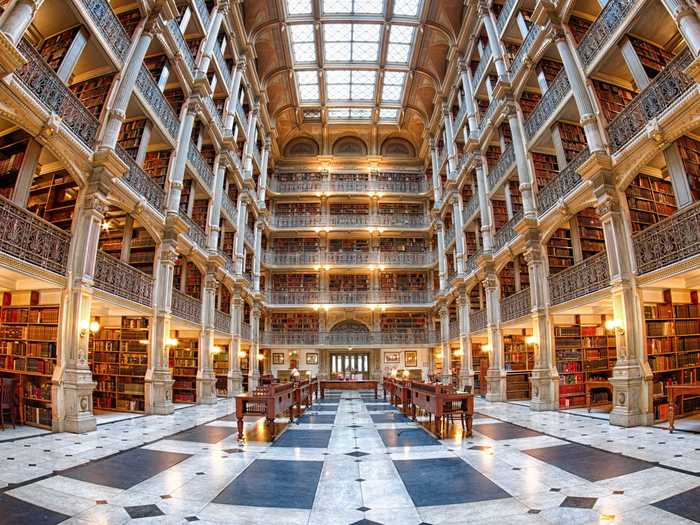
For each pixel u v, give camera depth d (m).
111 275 10.11
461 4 19.52
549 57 13.20
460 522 3.70
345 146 30.39
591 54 10.51
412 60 23.27
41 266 8.02
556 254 13.24
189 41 15.44
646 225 9.83
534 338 12.77
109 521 3.73
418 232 28.28
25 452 6.33
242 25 18.80
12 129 8.48
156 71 12.78
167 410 11.52
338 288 27.69
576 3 11.39
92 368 11.97
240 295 19.58
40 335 8.89
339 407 13.86
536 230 13.05
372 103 27.25
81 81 10.59
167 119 12.95
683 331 9.45
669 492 4.32
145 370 11.72
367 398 17.75
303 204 29.09
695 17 7.54
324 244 28.25
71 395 8.27
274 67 23.36
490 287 16.19
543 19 12.04
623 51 9.72
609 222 9.52
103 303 10.09
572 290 11.34
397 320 27.09
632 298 9.06
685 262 7.79
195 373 15.22
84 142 9.10
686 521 3.58
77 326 8.52
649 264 8.72
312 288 27.61
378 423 9.95
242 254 20.34
